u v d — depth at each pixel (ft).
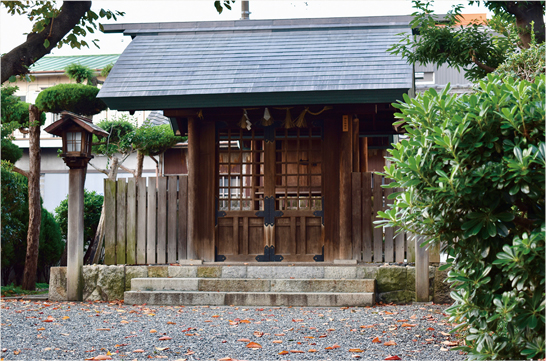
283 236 29.91
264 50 31.50
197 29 33.96
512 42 27.20
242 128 30.60
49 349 15.93
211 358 15.02
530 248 11.32
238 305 25.86
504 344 12.20
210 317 21.93
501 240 12.65
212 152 30.37
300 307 25.05
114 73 29.94
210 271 27.99
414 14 27.76
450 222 13.14
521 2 26.16
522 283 11.57
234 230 30.09
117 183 29.71
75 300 28.30
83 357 15.06
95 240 49.70
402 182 13.32
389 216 14.20
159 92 28.25
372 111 29.25
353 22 33.35
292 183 35.68
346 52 30.55
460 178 12.15
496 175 11.89
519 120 12.14
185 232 29.58
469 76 29.78
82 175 28.99
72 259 28.45
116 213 29.63
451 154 12.70
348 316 21.89
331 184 29.60
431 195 13.12
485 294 12.79
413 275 26.53
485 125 12.44
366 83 27.40
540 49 22.36
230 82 28.58
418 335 17.67
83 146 28.50
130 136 51.19
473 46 27.53
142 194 29.66
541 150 11.35
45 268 48.52
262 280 26.63
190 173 29.89
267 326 19.65
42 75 69.00
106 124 52.08
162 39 33.47
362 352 15.51
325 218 29.50
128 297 26.61
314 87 27.48
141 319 21.45
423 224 13.84
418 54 28.27
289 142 35.91
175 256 29.37
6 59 20.95
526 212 13.30
